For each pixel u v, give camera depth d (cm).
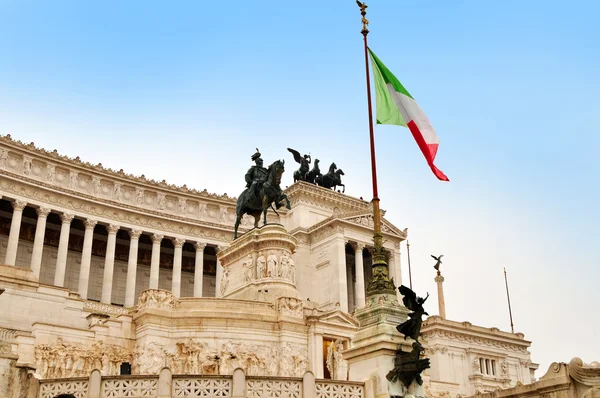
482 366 8656
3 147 9144
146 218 10300
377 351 2773
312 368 5344
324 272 10519
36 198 9238
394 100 3531
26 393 2736
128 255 10825
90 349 4984
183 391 2623
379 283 2953
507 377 8744
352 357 2906
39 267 8962
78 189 9838
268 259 6406
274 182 6844
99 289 10362
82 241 10375
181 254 10538
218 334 5188
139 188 10444
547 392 3000
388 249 11138
